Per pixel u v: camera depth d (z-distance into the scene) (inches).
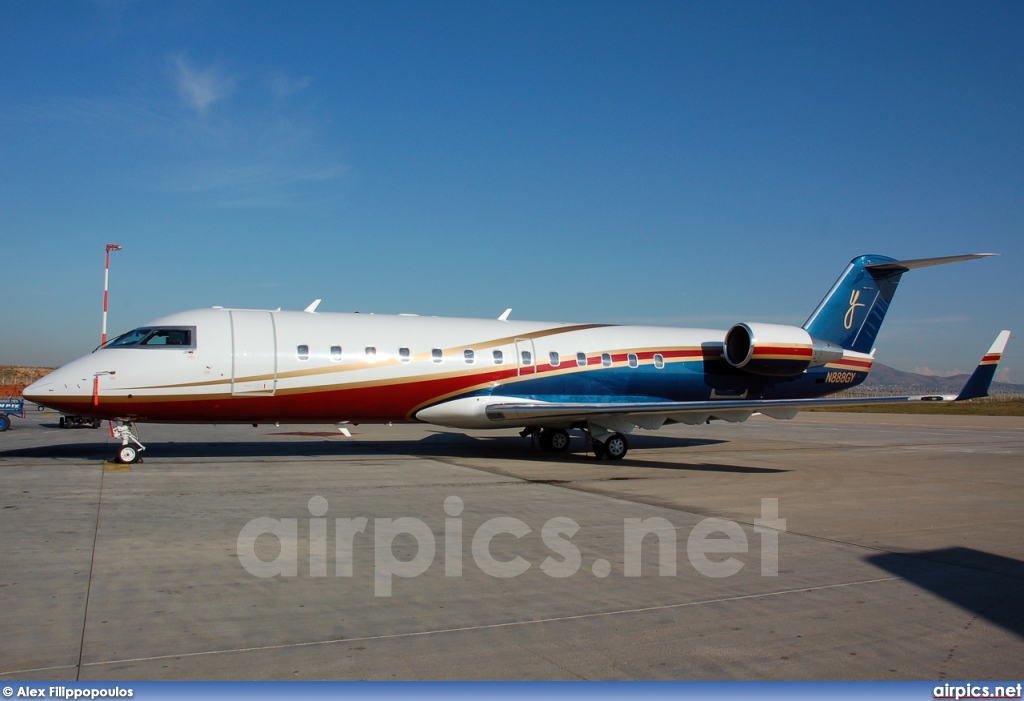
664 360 849.5
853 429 1423.5
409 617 256.2
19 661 212.7
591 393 810.8
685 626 252.8
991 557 361.4
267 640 232.5
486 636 239.5
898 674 217.0
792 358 860.0
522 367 770.8
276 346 671.1
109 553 333.7
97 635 233.9
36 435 999.0
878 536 407.2
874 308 948.6
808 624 257.9
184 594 277.1
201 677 204.4
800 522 442.9
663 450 913.5
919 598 291.7
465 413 750.5
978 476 679.1
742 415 747.4
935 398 720.3
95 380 616.7
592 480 606.5
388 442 933.8
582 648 230.8
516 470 662.5
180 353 641.6
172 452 760.3
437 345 736.3
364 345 705.0
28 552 333.1
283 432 1098.1
